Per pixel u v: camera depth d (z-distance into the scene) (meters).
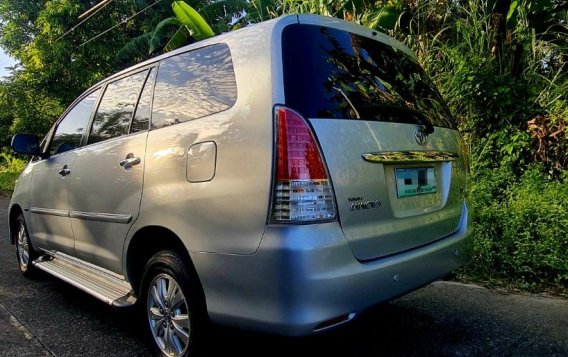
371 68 2.44
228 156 2.09
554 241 3.40
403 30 5.84
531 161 4.39
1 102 14.61
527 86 4.71
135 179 2.60
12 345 2.82
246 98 2.11
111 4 12.81
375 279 2.01
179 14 7.91
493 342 2.62
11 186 13.30
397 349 2.59
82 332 3.02
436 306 3.19
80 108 3.61
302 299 1.81
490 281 3.60
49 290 3.98
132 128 2.82
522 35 4.97
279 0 7.29
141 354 2.68
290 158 1.90
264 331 1.93
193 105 2.42
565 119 4.21
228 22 10.31
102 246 2.98
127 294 2.83
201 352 2.29
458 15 5.47
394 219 2.21
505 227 3.65
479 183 4.20
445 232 2.56
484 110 4.82
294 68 2.08
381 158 2.15
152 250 2.72
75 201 3.26
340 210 1.95
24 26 14.98
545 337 2.65
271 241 1.87
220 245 2.05
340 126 2.05
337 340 2.73
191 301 2.27
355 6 6.05
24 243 4.43
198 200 2.17
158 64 2.81
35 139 3.89
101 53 12.82
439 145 2.57
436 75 5.18
